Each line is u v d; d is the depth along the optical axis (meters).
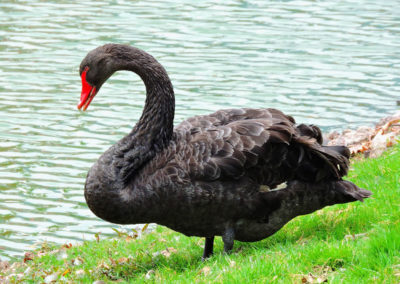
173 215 8.47
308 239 8.87
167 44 22.42
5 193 13.73
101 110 17.62
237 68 20.30
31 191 13.82
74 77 19.84
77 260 10.12
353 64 20.59
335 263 7.32
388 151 12.73
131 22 24.98
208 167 8.23
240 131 8.44
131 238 11.30
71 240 12.03
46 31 23.91
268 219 8.61
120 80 19.83
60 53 21.69
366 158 13.34
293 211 8.62
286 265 7.31
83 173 14.51
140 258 9.62
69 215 12.98
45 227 12.54
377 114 16.94
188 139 8.61
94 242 11.21
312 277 6.98
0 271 10.52
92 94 9.28
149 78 8.91
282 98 18.02
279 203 8.48
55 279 9.32
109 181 8.47
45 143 15.80
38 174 14.47
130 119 17.05
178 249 9.98
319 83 19.08
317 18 25.70
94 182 8.52
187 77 19.52
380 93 18.34
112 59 9.09
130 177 8.58
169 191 8.34
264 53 21.64
